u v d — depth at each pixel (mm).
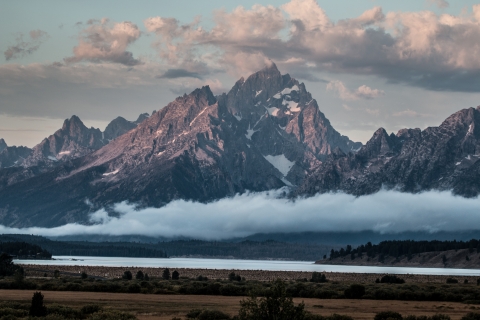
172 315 192000
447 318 185500
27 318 166500
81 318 179625
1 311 178750
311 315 178125
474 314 194625
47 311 182500
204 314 182750
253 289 146875
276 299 143875
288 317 143000
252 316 143625
